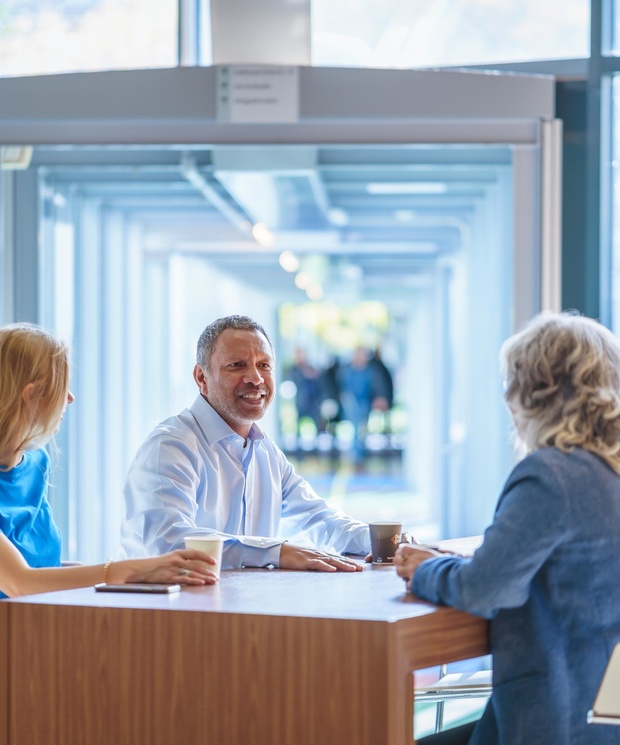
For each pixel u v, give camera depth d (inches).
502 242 189.5
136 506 103.2
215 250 341.1
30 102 155.3
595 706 56.8
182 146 156.6
